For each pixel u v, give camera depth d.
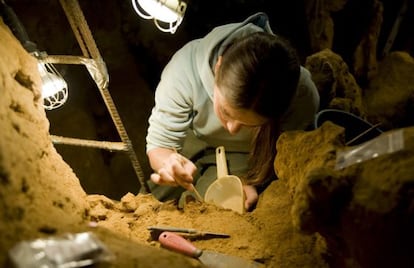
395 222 1.01
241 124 1.64
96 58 1.54
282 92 1.47
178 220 1.59
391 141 1.12
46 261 0.96
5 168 1.08
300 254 1.42
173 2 1.56
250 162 1.90
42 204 1.17
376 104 3.14
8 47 1.39
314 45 3.13
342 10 3.12
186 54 1.92
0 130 1.17
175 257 1.12
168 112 1.94
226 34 1.73
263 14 1.90
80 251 1.00
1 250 0.94
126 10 3.23
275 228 1.51
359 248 1.11
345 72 2.81
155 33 3.34
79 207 1.40
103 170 2.98
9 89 1.31
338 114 1.96
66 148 2.75
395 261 1.05
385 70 3.29
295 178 1.38
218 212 1.64
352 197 1.09
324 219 1.13
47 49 2.85
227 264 1.38
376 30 3.13
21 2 2.72
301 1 3.24
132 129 3.19
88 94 3.12
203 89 1.88
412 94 3.12
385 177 1.05
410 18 3.44
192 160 2.21
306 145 1.35
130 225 1.56
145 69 3.49
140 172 2.07
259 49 1.44
